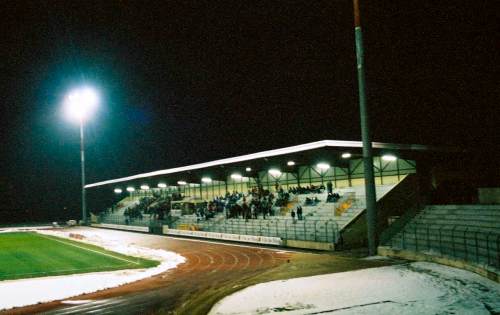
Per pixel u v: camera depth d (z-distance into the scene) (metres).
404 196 29.28
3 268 25.16
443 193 31.72
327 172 37.16
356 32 22.97
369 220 22.88
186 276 21.02
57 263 26.88
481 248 18.77
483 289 13.98
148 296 16.36
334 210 31.78
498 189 25.50
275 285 16.20
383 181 32.84
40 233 53.09
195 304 14.33
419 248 21.59
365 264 20.00
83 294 17.45
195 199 51.84
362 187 33.03
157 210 53.69
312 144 28.22
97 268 24.70
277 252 27.95
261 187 40.94
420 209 26.92
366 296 13.84
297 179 39.94
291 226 32.84
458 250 19.56
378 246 22.80
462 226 22.56
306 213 33.75
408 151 29.88
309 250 27.88
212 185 50.72
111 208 71.75
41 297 17.09
